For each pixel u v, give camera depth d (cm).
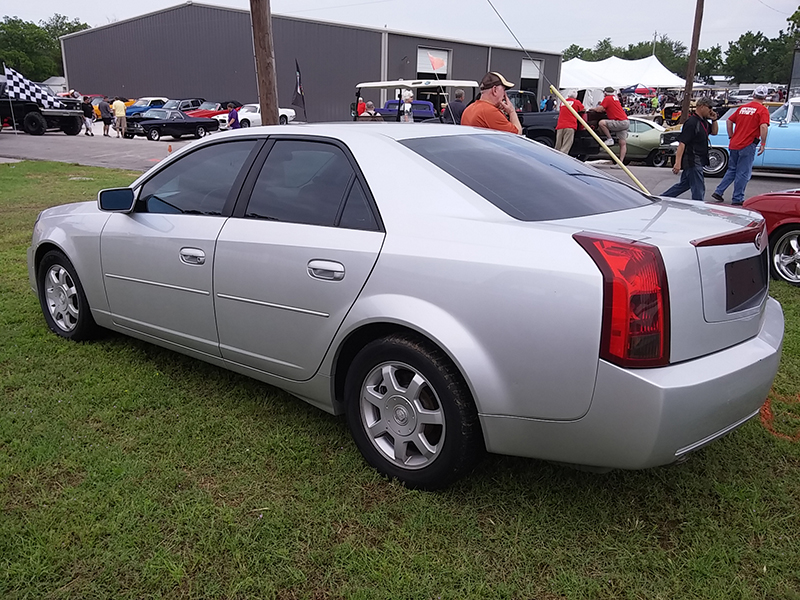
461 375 247
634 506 263
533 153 333
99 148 2128
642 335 212
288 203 307
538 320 225
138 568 227
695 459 297
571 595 217
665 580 224
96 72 4897
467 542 242
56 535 240
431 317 247
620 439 220
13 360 399
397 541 243
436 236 254
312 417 334
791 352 418
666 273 214
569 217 262
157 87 4484
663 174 1483
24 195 1102
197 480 278
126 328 390
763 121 953
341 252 275
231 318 322
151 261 356
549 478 280
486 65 4475
